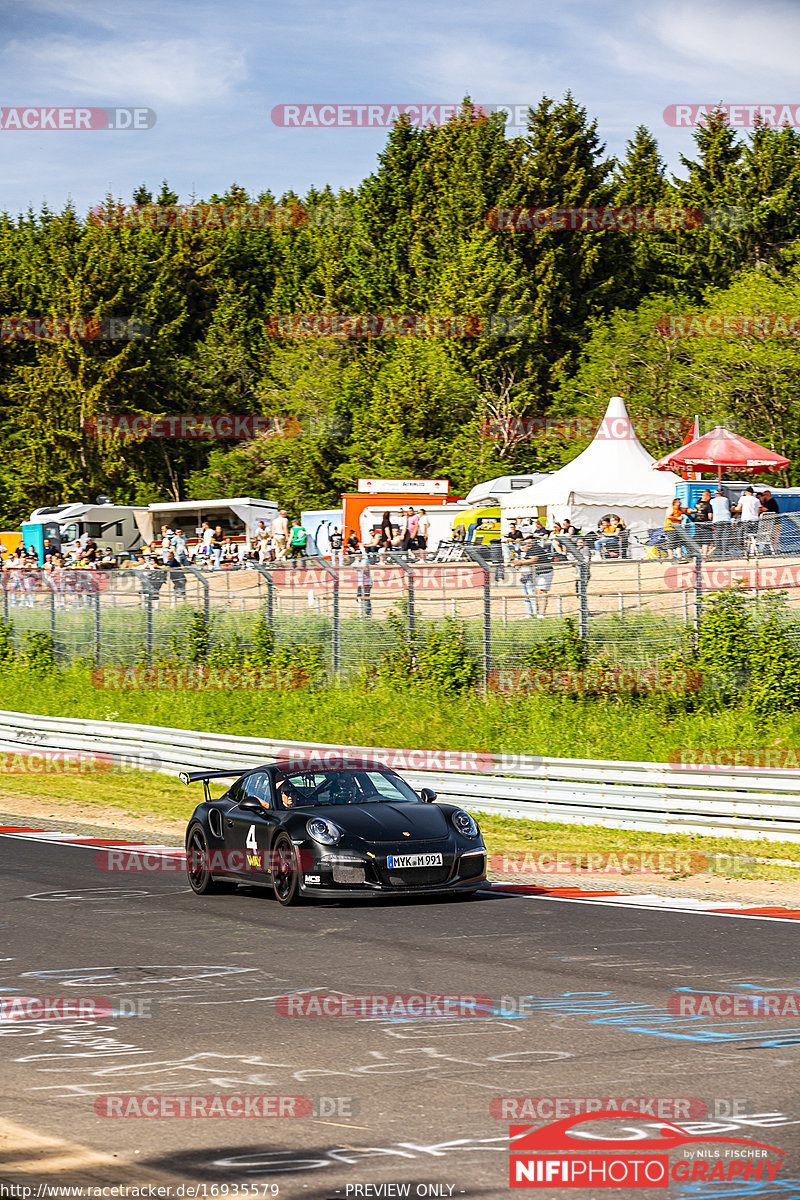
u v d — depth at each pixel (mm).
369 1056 11008
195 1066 10828
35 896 20641
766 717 30719
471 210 112250
